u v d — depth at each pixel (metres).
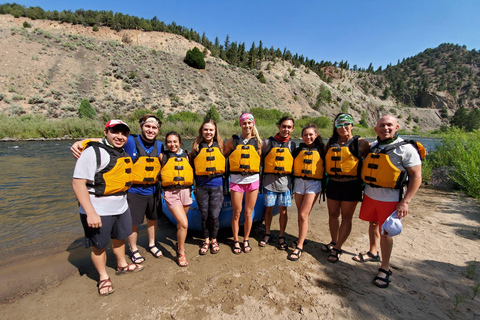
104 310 2.34
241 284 2.73
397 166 2.62
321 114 61.28
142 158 3.04
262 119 41.75
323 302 2.43
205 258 3.33
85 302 2.45
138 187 3.08
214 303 2.42
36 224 4.47
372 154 2.80
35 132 19.75
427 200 6.04
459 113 76.06
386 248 2.72
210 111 32.91
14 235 4.05
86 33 65.62
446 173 7.88
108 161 2.44
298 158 3.35
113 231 2.70
